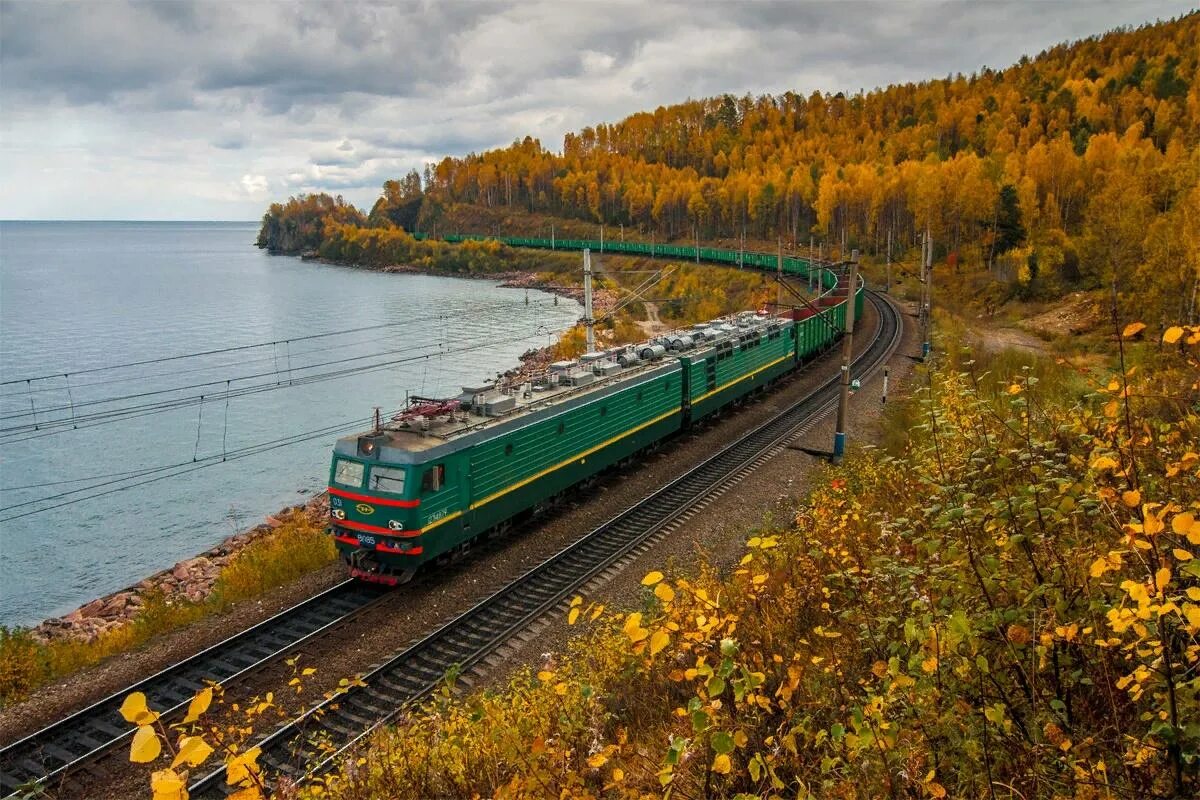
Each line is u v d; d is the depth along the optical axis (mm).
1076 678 4660
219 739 4410
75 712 11789
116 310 81250
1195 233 38500
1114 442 5219
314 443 39406
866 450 15695
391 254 158250
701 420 30406
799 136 168125
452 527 16516
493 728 8148
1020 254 62438
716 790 5086
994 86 159375
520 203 188125
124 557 27844
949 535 6059
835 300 47938
